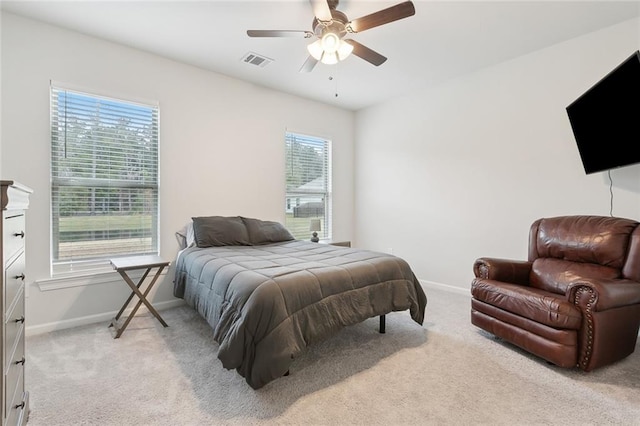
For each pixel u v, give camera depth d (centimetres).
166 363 211
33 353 224
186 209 346
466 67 354
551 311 201
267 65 346
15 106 252
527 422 155
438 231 407
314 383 188
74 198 283
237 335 172
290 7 243
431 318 298
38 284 261
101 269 293
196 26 270
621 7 244
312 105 463
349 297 217
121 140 307
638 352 227
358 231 516
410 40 293
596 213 281
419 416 159
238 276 203
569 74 294
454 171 388
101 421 154
